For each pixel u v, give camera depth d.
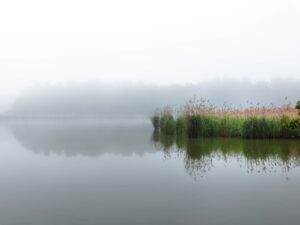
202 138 16.69
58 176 8.57
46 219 5.38
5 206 6.07
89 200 6.39
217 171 8.95
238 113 17.77
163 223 5.13
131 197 6.56
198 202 6.18
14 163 10.62
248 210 5.70
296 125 6.13
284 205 5.96
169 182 7.76
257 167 9.38
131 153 12.42
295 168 9.19
